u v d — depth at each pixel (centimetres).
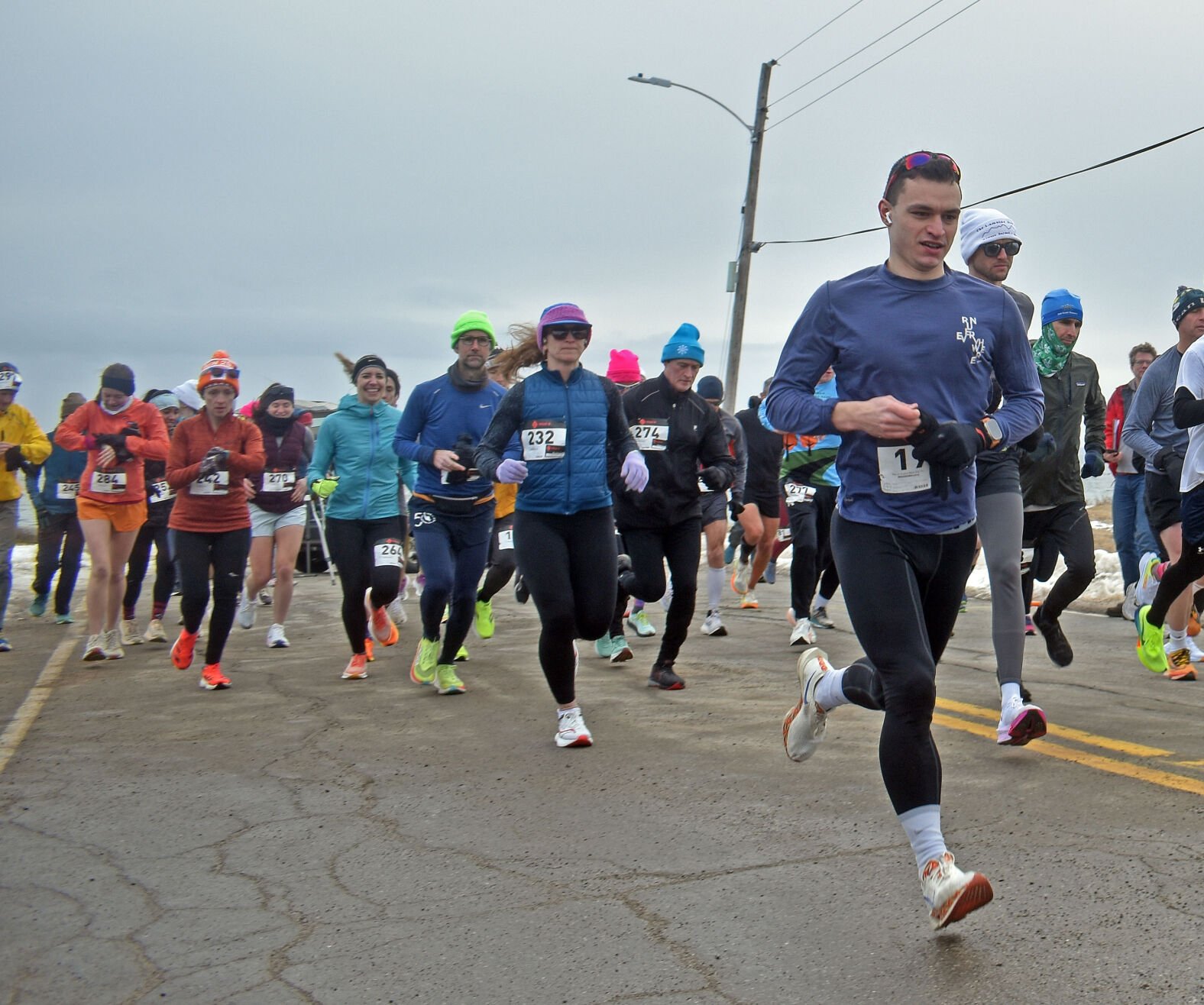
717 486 705
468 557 719
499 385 734
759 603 1168
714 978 312
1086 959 312
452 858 413
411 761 549
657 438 697
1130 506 957
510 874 394
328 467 788
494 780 511
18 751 588
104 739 613
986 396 359
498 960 328
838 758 531
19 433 950
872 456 349
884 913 351
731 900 365
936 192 348
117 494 891
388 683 763
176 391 1147
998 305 360
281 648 951
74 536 1152
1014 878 372
